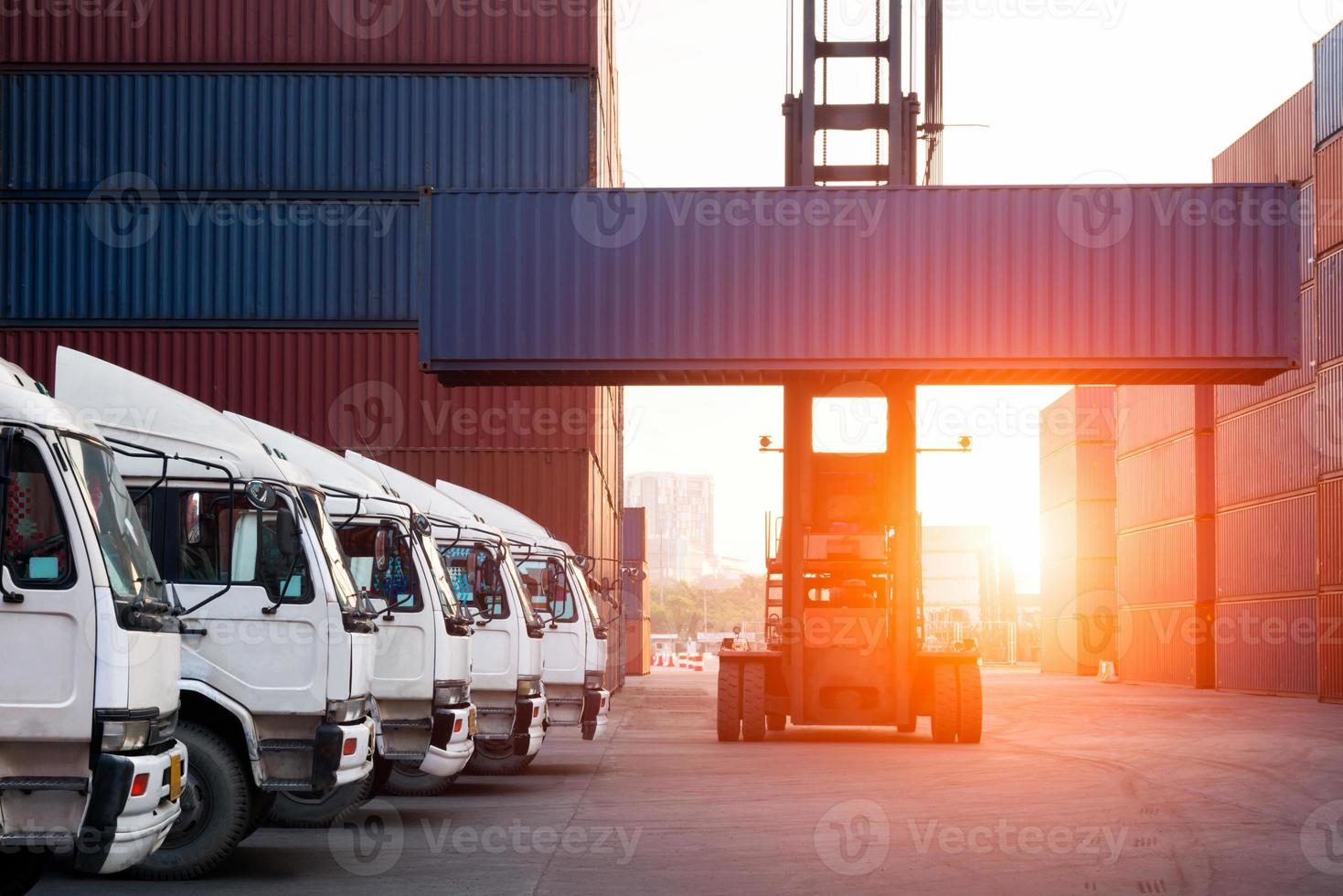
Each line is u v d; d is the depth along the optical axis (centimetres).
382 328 2911
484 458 2908
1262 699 3994
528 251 2206
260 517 978
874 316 2172
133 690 714
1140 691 4578
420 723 1178
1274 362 2159
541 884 898
